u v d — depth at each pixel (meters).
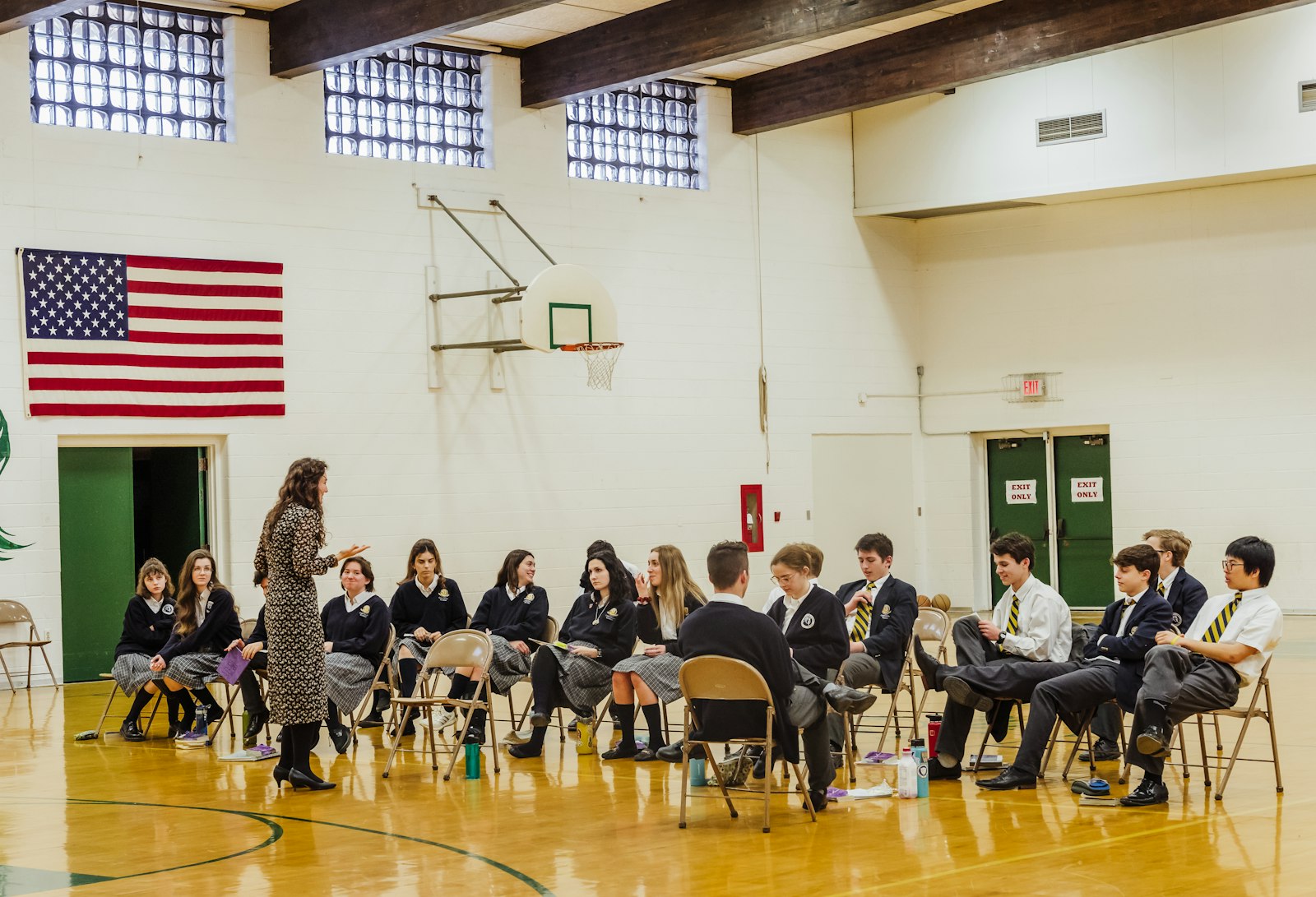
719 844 5.70
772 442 16.64
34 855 5.77
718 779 6.27
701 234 16.14
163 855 5.71
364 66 13.82
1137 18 12.76
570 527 15.00
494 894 4.99
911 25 14.57
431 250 14.11
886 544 7.93
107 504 12.59
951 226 17.70
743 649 6.02
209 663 8.80
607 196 15.40
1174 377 16.30
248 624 9.79
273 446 13.09
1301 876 4.96
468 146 14.54
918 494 17.86
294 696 7.01
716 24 12.90
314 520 7.03
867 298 17.53
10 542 11.88
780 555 7.10
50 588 12.11
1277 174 15.27
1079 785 6.55
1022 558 7.14
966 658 7.08
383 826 6.19
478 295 14.30
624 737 7.98
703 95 16.27
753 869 5.26
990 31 13.96
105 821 6.42
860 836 5.76
